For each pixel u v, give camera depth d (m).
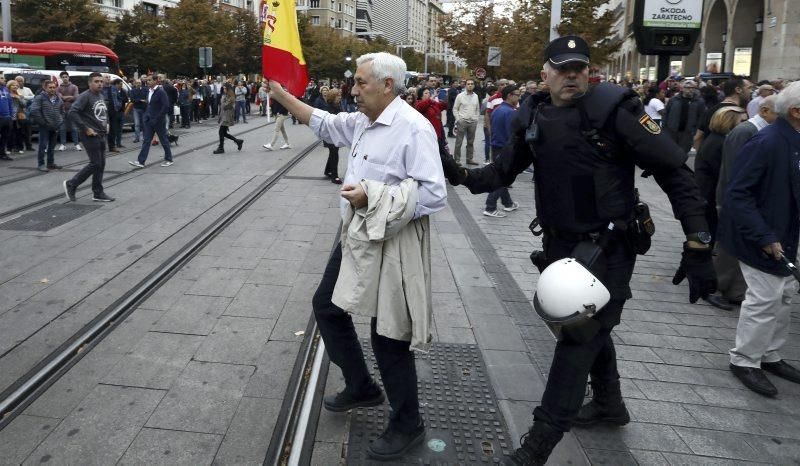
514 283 5.68
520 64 24.88
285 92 3.31
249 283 5.44
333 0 100.06
